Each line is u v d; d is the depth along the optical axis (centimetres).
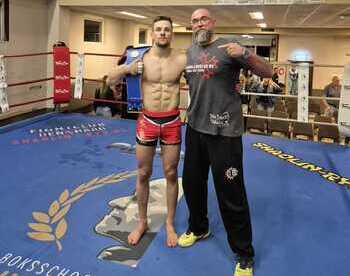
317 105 847
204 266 209
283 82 887
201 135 203
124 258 213
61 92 574
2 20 557
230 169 195
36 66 648
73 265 205
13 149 397
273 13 739
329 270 208
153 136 216
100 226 247
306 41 1274
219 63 186
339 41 1254
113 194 296
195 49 197
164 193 301
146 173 225
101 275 198
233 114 194
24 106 625
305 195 307
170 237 231
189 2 622
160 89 211
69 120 536
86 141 439
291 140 470
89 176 331
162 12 769
